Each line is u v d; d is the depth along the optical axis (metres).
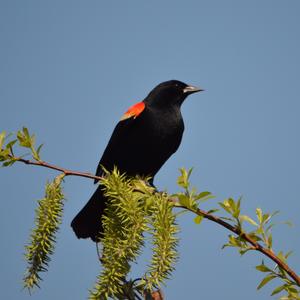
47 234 6.20
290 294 5.46
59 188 6.45
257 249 5.68
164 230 5.62
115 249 5.89
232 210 5.75
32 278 6.09
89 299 5.77
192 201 5.78
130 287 5.88
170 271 5.55
